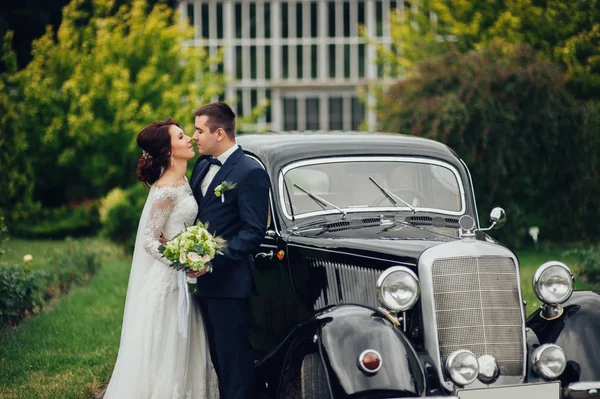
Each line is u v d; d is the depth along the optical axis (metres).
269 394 7.11
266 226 7.13
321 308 6.93
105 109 25.23
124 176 25.81
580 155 20.09
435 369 6.16
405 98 20.88
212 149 7.20
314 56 40.97
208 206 7.16
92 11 31.48
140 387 7.02
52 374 9.17
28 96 24.97
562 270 6.59
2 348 10.22
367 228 7.29
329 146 7.82
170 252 6.59
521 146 19.80
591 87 21.12
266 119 41.12
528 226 20.38
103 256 18.98
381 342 5.95
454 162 8.00
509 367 6.33
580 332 6.44
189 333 7.13
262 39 41.09
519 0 22.33
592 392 6.14
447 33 25.53
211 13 41.06
